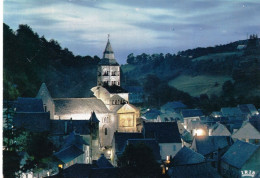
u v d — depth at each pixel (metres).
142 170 77.12
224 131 119.25
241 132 106.00
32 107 105.38
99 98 143.62
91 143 106.00
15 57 170.38
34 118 99.06
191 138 116.19
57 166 79.88
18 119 96.56
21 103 104.75
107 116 130.38
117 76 156.00
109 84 154.00
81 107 126.06
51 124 101.75
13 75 148.88
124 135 97.75
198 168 79.25
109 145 127.81
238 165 80.25
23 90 146.62
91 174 71.00
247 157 79.94
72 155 86.19
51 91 192.25
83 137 104.12
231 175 82.56
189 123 138.88
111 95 141.75
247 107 186.12
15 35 190.50
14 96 127.44
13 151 52.62
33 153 73.06
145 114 175.62
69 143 92.31
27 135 74.75
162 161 88.44
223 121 138.75
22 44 189.62
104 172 72.00
